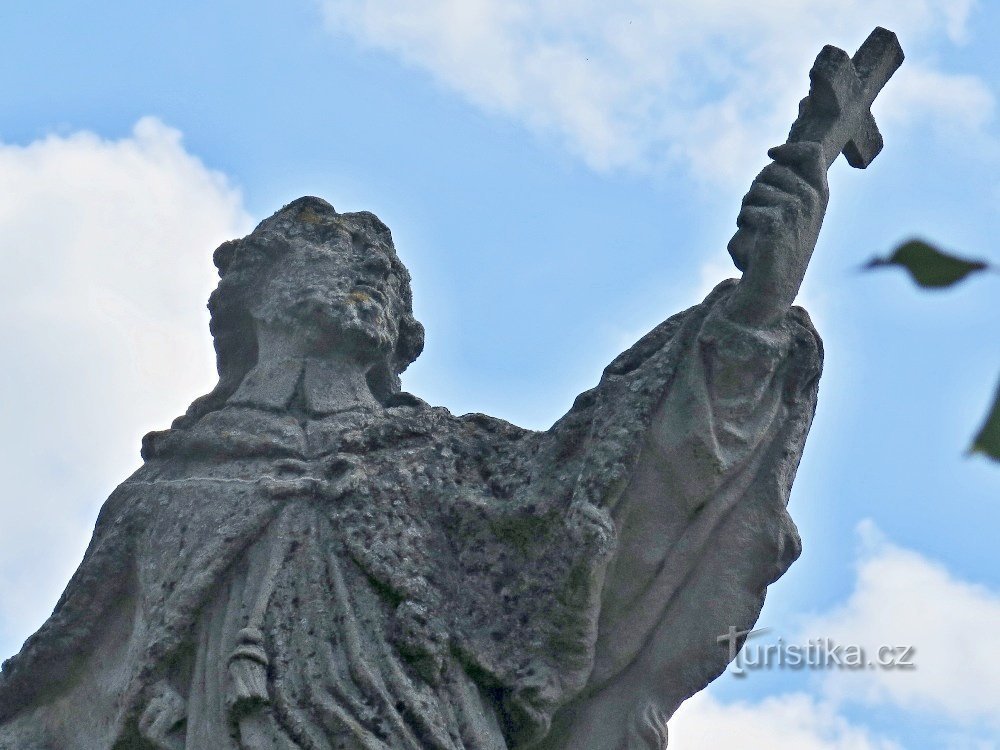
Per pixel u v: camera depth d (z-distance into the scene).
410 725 7.30
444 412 8.86
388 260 9.62
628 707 7.95
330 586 7.84
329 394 8.94
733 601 8.01
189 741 7.40
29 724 8.24
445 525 8.25
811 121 8.61
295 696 7.37
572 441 8.23
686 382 7.98
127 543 8.39
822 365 8.27
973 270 2.43
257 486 8.27
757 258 7.96
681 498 7.91
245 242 9.62
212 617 7.80
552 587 7.88
